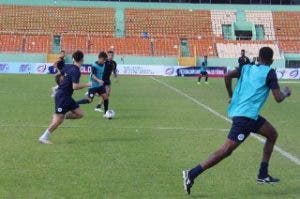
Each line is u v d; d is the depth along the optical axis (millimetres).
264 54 9953
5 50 65375
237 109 9773
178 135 16469
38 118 19656
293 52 68688
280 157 13297
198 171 9508
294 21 74250
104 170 11320
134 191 9656
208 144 14906
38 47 66312
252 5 75188
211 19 73312
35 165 11641
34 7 71625
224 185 10297
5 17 69875
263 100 9781
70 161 12156
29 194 9273
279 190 10008
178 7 74062
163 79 52125
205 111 23672
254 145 14859
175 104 26750
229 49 68438
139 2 73750
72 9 72125
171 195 9453
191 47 68688
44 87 36250
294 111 25062
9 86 36688
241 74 10023
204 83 46625
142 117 20938
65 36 68438
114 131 17000
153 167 11750
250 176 11109
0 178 10383
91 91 20891
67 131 16719
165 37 69875
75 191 9531
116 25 71000
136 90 36219
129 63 65062
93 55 64875
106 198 9133
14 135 15680
